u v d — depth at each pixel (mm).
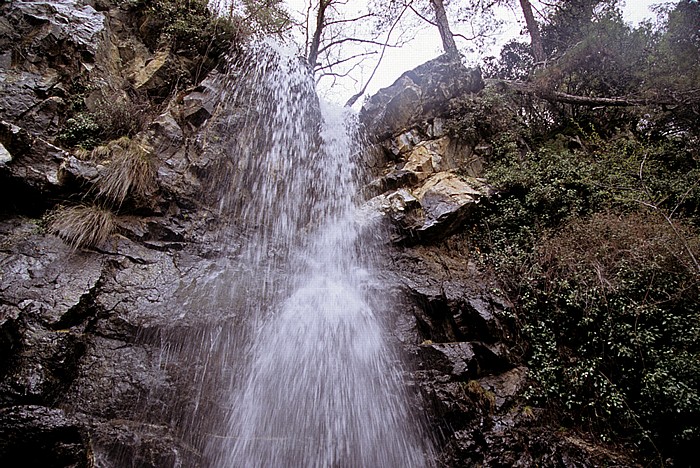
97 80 6688
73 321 4145
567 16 11852
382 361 5059
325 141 8930
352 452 4367
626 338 4973
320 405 4637
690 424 4301
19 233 4762
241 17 9133
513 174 7340
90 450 3385
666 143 8008
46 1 7031
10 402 3389
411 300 5797
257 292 5383
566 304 5535
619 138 8203
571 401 4793
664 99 7895
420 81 9328
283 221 7113
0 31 6207
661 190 6691
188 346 4469
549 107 9656
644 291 5129
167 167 6184
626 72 8578
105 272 4742
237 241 6129
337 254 6867
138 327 4379
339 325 5352
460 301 5734
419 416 4512
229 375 4441
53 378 3666
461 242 6957
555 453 4242
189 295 4887
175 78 7668
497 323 5473
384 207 7078
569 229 6320
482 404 4633
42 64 6348
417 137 8531
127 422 3734
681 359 4492
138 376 4051
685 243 4922
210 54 8234
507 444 4215
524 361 5305
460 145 8414
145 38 8031
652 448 4445
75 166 5301
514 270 6203
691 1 8086
